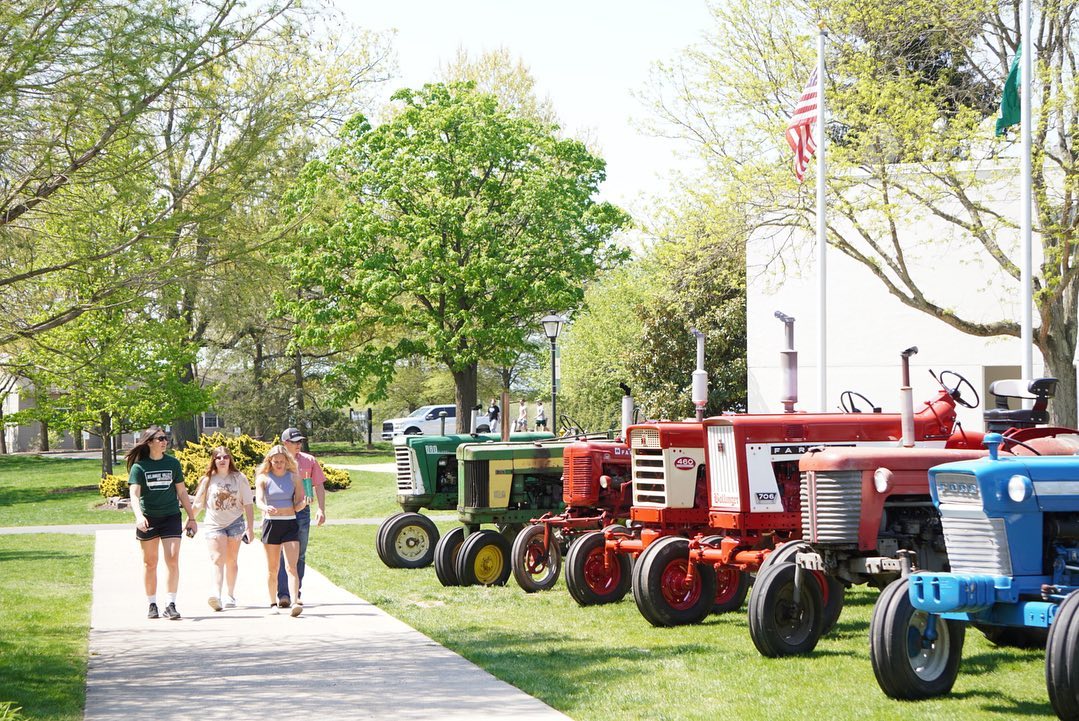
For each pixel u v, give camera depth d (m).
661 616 10.59
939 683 7.48
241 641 10.30
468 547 13.98
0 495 32.78
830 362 25.27
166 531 11.71
